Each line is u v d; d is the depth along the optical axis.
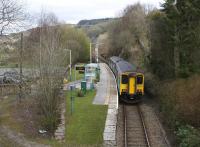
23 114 33.94
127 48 77.50
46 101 30.81
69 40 86.00
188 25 37.31
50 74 32.03
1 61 43.09
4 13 31.41
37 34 53.84
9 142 27.05
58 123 30.75
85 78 51.09
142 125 32.75
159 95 39.09
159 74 43.72
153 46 46.28
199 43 36.50
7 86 44.06
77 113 33.69
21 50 38.56
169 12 38.53
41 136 28.98
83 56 97.00
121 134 30.06
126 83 42.00
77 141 27.77
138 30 74.12
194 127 27.02
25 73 43.59
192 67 35.78
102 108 35.56
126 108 40.06
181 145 24.17
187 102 28.91
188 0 36.94
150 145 27.53
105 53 110.38
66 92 44.12
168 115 31.89
